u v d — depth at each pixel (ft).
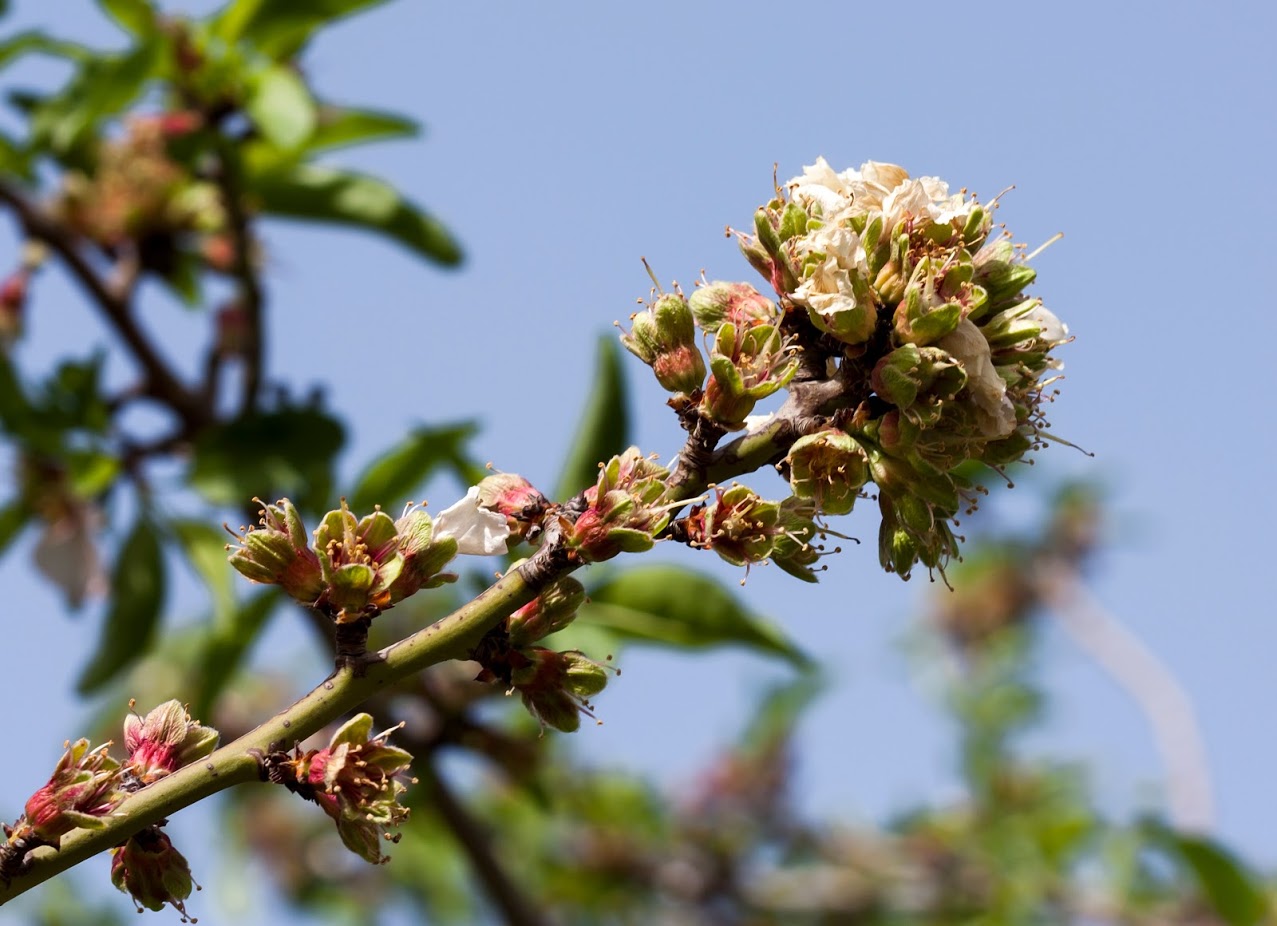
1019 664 35.22
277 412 21.24
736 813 33.17
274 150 23.13
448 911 32.19
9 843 9.48
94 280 23.07
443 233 23.68
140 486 22.43
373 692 10.12
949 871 31.04
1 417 21.53
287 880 32.63
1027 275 11.36
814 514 10.91
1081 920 29.35
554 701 10.46
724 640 19.88
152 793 9.73
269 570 10.19
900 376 10.52
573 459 19.35
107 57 22.18
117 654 22.35
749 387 10.50
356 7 22.08
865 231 11.03
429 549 10.34
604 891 31.86
